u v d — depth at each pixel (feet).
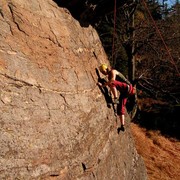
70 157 18.60
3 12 17.79
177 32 58.85
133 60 61.31
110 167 24.04
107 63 32.12
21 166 14.97
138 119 74.43
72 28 24.73
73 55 23.21
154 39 58.70
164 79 63.93
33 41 19.20
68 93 20.54
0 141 14.28
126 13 59.36
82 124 20.93
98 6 26.11
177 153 61.67
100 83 26.40
